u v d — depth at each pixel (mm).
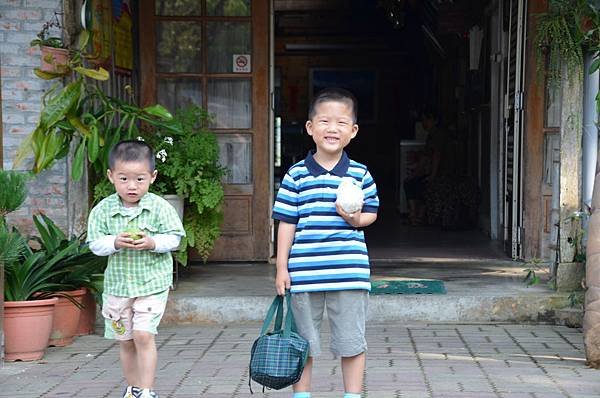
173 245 5297
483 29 10414
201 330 6855
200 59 8234
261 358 4812
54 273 6414
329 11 14914
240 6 8195
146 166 5262
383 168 17469
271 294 7059
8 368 6086
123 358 5414
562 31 6832
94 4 7219
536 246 8055
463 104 12102
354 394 5035
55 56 6871
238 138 8242
